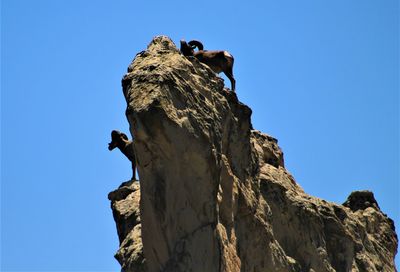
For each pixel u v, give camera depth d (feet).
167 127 504.84
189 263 509.76
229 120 543.39
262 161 598.75
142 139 506.89
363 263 606.55
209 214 513.45
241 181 549.54
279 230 583.99
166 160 508.53
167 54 534.37
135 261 544.21
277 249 565.94
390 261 636.48
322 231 595.47
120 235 581.53
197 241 510.99
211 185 514.27
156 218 511.81
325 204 604.49
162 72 515.09
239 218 548.31
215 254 511.81
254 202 555.69
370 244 621.72
